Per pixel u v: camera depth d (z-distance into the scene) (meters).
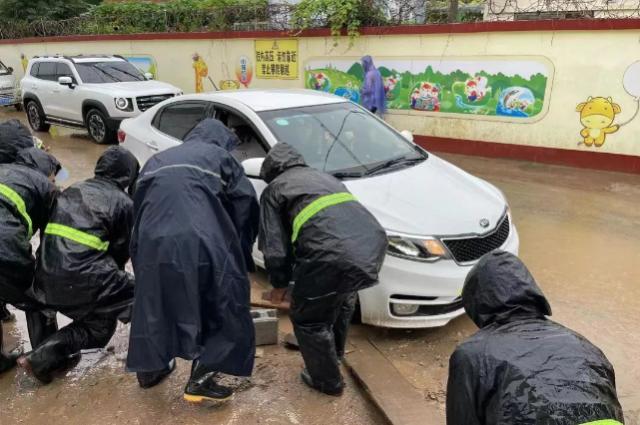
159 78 14.04
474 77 8.80
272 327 3.83
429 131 9.53
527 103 8.41
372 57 9.80
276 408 3.20
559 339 1.67
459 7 9.33
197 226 2.82
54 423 3.13
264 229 2.96
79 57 12.23
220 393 3.13
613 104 7.74
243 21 12.00
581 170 8.12
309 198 2.91
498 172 8.14
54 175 3.91
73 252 3.21
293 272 3.07
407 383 3.33
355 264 2.76
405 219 3.79
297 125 4.79
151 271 2.79
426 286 3.63
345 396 3.30
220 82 12.69
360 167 4.53
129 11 14.95
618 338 3.84
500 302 1.81
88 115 11.21
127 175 3.58
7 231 3.20
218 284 2.85
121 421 3.12
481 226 3.85
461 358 1.72
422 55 9.23
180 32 13.37
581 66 7.84
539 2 8.29
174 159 2.99
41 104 12.49
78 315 3.35
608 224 6.03
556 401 1.49
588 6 7.85
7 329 4.27
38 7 22.06
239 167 3.18
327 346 3.10
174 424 3.08
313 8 10.21
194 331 2.77
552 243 5.54
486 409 1.63
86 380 3.53
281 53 11.19
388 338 3.93
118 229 3.44
